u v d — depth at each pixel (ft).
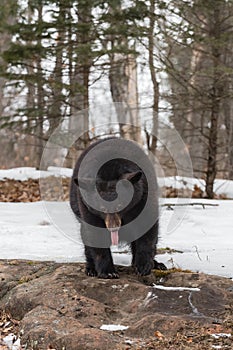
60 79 47.83
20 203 36.96
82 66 45.65
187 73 43.68
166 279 17.99
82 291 16.89
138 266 18.28
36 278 18.69
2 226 29.27
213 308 15.56
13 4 45.60
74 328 14.37
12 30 44.80
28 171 54.80
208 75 41.52
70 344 13.52
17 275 19.30
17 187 48.32
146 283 17.95
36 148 81.30
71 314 15.29
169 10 42.19
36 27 44.01
